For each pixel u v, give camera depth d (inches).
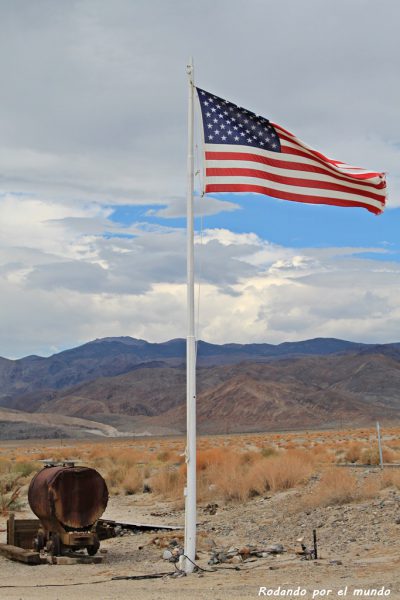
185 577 539.8
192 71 617.0
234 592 464.4
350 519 754.2
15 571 593.0
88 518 644.7
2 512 1032.2
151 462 1852.9
